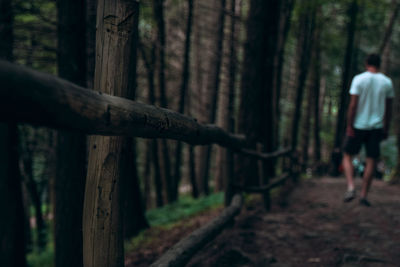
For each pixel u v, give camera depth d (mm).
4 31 3996
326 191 6230
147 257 3510
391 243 3205
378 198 5270
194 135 2049
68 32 4000
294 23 10336
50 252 7199
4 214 3871
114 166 1535
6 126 3787
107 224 1533
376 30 12969
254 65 6445
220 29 10734
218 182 12898
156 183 10273
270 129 7062
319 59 13578
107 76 1521
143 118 1326
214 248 3152
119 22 1515
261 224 3938
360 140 4609
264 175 4781
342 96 12477
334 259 2848
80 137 4105
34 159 9484
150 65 7676
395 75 18766
